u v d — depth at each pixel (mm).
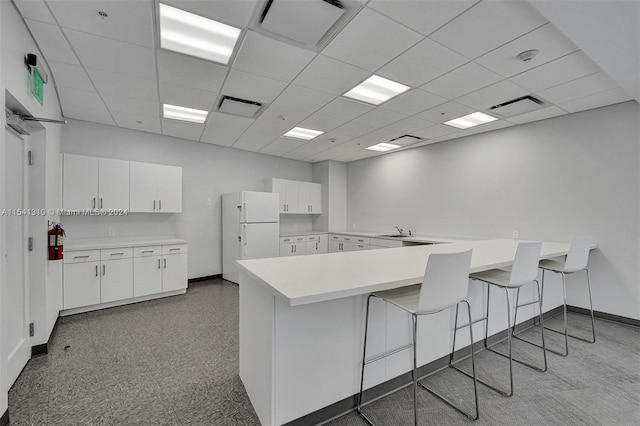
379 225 6176
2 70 1538
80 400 1837
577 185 3506
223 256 5398
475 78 2674
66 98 3203
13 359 2006
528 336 2871
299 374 1536
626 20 1667
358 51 2252
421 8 1787
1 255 1526
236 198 5074
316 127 4207
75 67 2514
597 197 3361
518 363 2330
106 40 2129
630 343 2729
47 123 2447
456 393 1924
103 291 3600
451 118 3762
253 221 5051
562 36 2049
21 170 2174
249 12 1837
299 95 3090
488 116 3688
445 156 4949
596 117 3373
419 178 5383
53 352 2471
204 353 2475
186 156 5035
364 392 1796
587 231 3434
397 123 3994
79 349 2531
